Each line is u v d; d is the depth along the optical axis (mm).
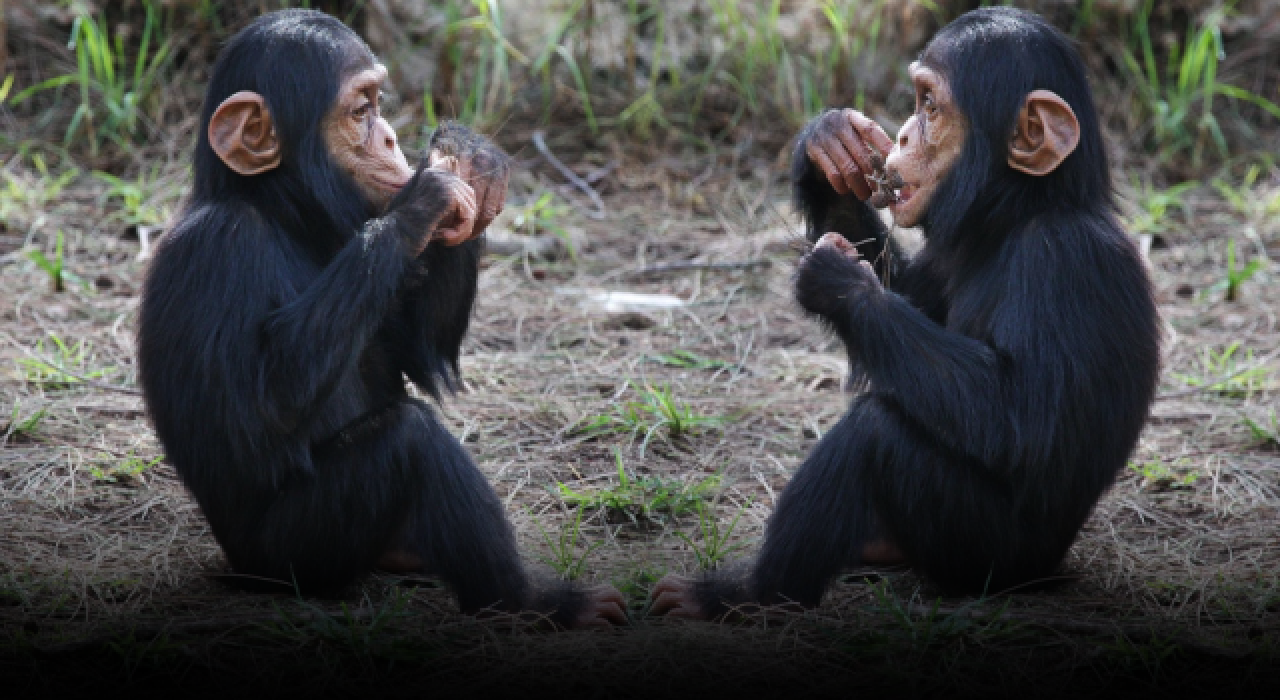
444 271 10523
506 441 13562
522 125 22672
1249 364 15711
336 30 10102
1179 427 14148
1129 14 23656
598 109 23125
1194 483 12750
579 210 20625
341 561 9891
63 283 17266
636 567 11109
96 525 11602
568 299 17703
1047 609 10133
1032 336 9664
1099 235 9969
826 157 10852
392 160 10031
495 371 15305
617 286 18281
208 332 9508
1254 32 23984
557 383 15047
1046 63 10047
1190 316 17438
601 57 23641
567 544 11594
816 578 9961
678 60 23688
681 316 17250
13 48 22828
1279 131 23312
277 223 9914
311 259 10062
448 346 10938
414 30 23141
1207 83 22453
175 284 9695
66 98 22438
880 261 11414
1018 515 10008
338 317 9281
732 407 14547
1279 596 10344
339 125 9891
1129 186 21594
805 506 9922
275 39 9922
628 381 14844
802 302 9828
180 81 22516
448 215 9703
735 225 20297
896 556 11094
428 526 9758
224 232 9648
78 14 22297
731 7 23062
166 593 10281
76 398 14203
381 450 9711
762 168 21922
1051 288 9758
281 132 9820
